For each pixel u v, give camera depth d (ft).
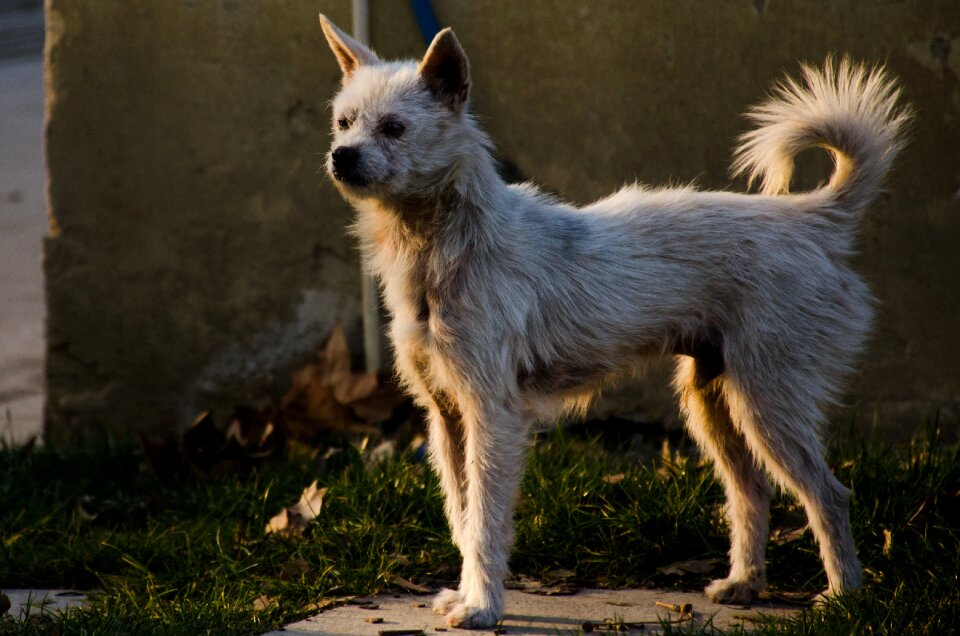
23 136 88.17
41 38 142.72
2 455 26.50
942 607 16.05
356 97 17.42
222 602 17.69
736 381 17.58
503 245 17.13
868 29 24.04
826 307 17.63
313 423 25.79
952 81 23.86
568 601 17.99
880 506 19.98
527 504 20.94
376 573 19.01
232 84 26.63
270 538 20.86
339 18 26.14
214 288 27.43
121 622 16.87
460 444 18.19
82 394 28.04
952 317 24.48
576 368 17.95
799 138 18.16
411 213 17.33
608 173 25.75
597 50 25.31
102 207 27.37
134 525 23.13
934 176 24.21
